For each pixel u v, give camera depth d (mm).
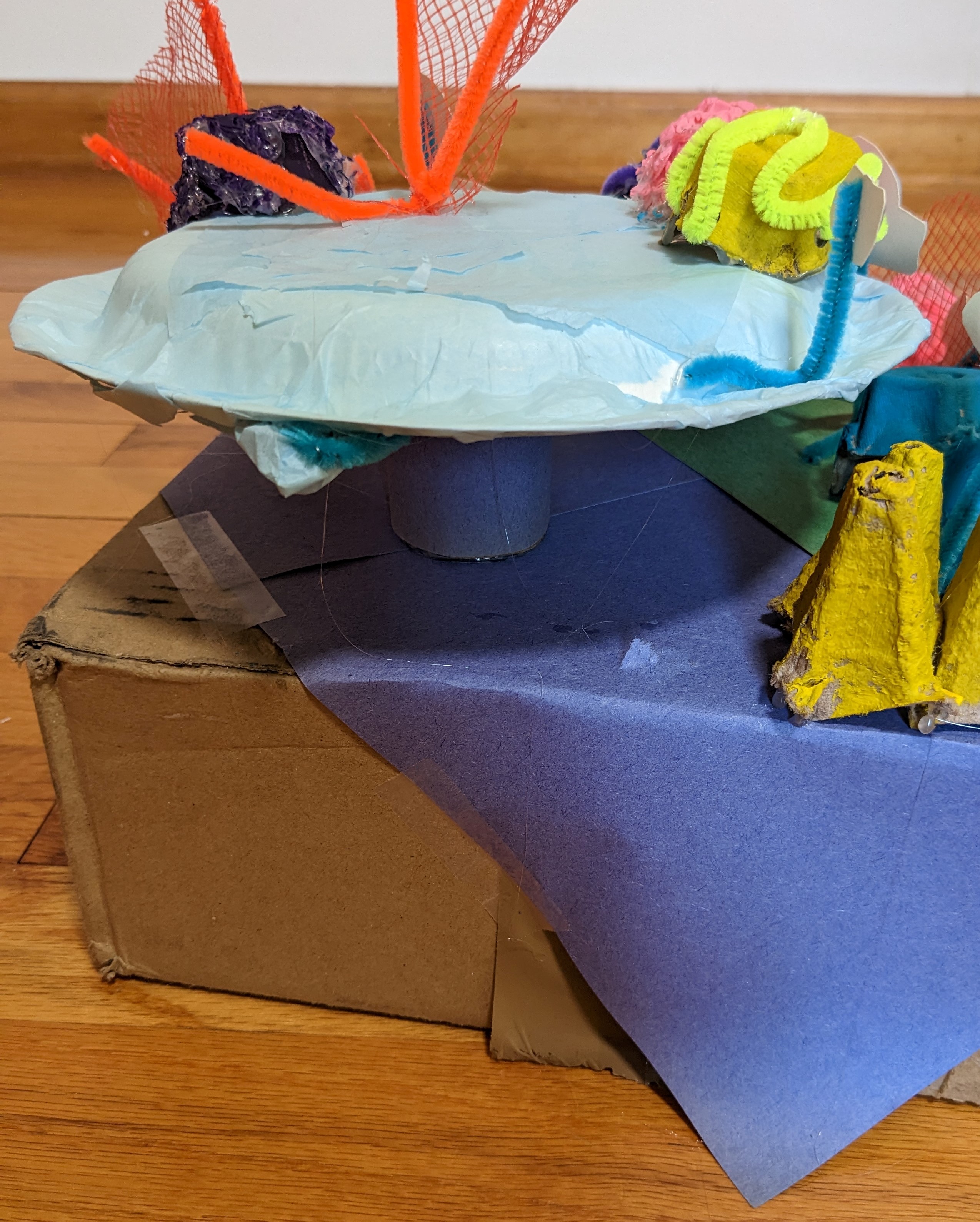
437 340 418
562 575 583
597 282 485
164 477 768
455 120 592
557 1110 551
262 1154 525
